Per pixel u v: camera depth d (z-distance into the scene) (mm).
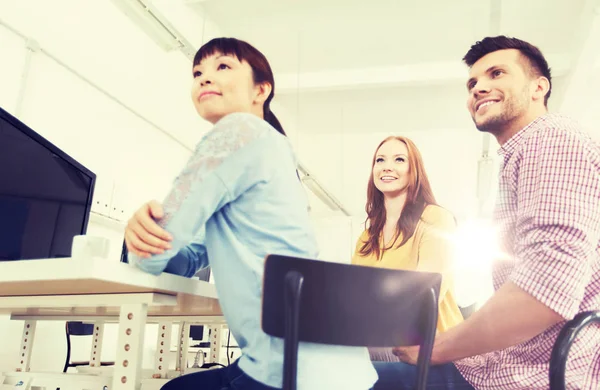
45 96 2836
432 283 832
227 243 949
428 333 820
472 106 1445
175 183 954
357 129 6504
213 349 2631
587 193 981
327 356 833
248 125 968
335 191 7195
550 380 814
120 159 3527
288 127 6293
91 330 2816
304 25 4441
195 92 1207
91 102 3236
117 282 868
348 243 6984
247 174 939
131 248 936
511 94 1348
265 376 825
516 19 4203
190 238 932
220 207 957
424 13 4188
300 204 985
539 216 999
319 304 754
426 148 6555
